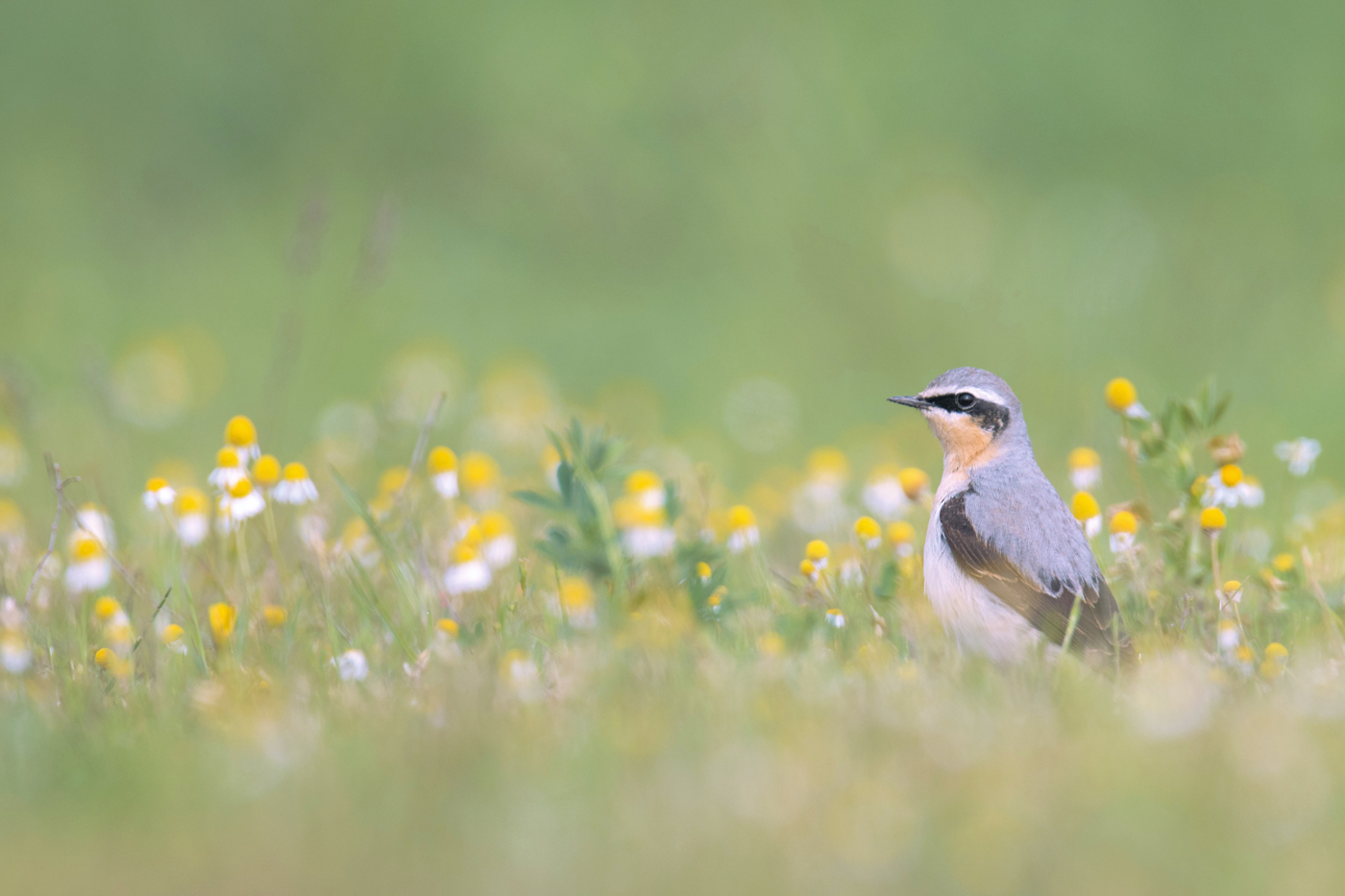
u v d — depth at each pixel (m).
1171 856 6.03
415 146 31.56
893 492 12.55
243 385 22.11
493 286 27.36
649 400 21.14
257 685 8.42
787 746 7.11
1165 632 9.48
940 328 24.77
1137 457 10.84
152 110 32.09
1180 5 33.94
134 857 6.40
